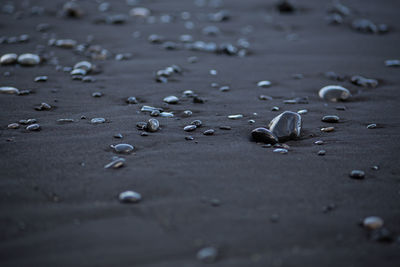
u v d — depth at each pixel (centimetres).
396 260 141
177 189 150
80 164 155
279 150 160
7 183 151
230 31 280
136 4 365
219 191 150
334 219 146
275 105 179
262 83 191
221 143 162
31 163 155
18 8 318
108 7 341
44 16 296
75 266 140
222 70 201
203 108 177
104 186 151
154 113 172
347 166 156
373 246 143
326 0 382
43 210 147
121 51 216
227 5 373
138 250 142
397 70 201
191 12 345
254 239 143
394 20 304
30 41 227
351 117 173
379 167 156
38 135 163
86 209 147
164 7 361
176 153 159
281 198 149
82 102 177
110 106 176
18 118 169
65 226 145
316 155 159
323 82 193
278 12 345
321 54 219
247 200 149
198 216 146
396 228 145
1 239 143
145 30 270
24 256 141
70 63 202
